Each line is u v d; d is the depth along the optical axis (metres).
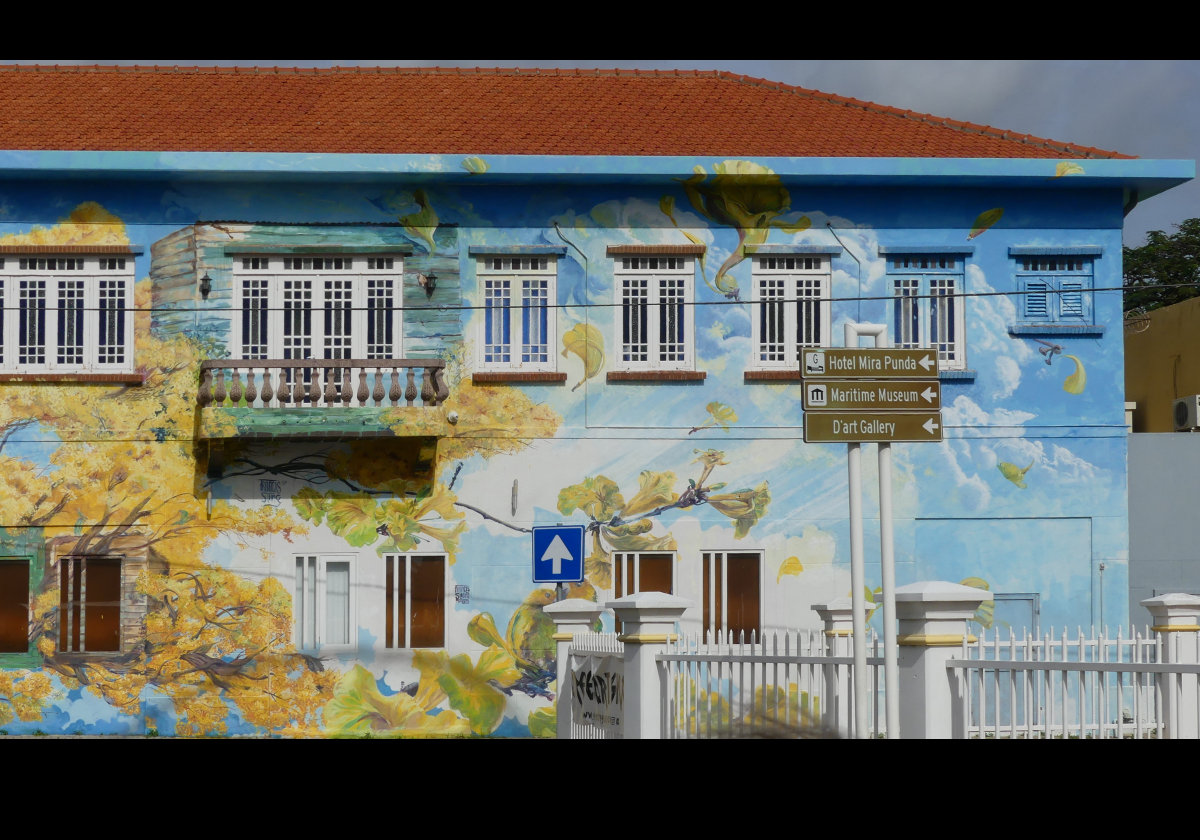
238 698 20.41
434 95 23.69
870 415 11.20
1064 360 21.55
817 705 11.84
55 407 20.66
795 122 23.14
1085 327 21.53
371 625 20.61
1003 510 21.30
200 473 20.66
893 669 10.75
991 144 22.47
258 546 20.64
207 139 21.55
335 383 20.23
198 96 23.28
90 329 20.81
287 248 20.89
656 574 20.97
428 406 20.33
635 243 21.22
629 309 21.28
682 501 21.02
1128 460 22.22
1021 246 21.59
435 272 21.05
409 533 20.75
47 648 20.34
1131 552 22.16
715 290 21.28
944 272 21.59
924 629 10.67
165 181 20.92
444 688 20.55
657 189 21.28
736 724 12.17
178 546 20.56
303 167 20.53
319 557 20.67
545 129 22.33
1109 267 21.67
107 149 21.06
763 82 24.92
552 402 21.00
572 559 15.69
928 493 21.23
